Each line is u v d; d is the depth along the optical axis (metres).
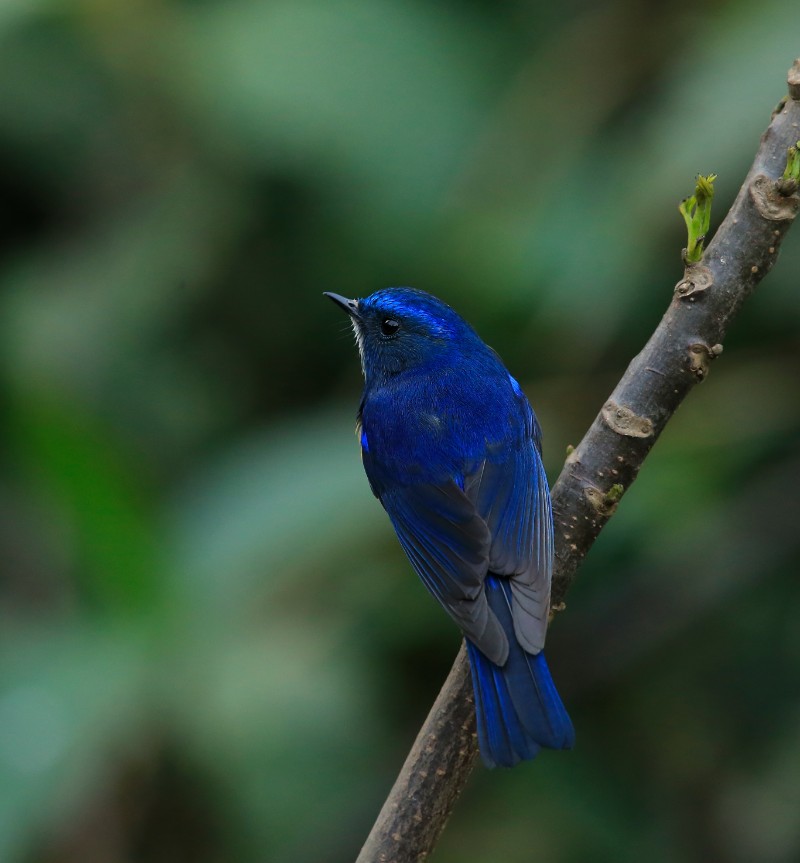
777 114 6.55
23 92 11.67
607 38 10.94
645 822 11.02
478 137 11.16
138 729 9.27
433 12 11.59
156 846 9.79
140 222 11.77
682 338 6.57
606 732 11.30
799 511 10.82
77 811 9.59
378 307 8.93
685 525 10.83
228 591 9.62
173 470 11.26
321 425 10.55
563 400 10.95
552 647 10.96
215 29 11.56
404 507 8.12
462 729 6.55
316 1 11.53
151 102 11.70
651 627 10.88
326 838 9.73
